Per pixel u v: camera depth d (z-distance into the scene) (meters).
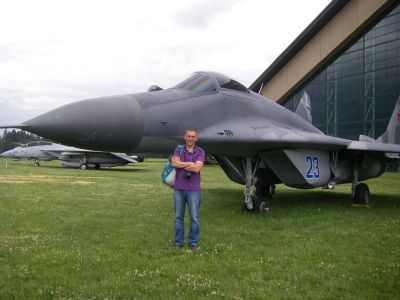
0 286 4.02
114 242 5.86
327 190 14.40
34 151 35.91
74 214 8.30
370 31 35.62
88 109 5.97
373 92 35.38
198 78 8.05
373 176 11.68
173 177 5.90
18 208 8.98
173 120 6.83
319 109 39.72
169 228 6.93
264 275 4.40
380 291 3.92
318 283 4.16
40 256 5.05
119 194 12.02
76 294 3.81
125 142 6.24
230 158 8.73
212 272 4.52
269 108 9.51
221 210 8.91
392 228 7.07
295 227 7.15
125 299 3.70
